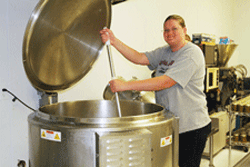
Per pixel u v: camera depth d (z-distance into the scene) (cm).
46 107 142
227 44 345
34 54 135
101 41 173
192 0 357
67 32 149
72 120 113
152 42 278
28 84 167
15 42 158
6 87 154
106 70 225
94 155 108
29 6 164
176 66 155
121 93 191
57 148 114
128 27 244
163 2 292
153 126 115
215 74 322
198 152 171
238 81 401
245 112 282
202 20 389
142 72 267
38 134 120
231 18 497
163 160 123
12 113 158
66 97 192
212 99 329
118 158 105
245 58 497
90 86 211
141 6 258
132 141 106
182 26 164
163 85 151
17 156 163
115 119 112
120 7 232
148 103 155
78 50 164
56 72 157
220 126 312
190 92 164
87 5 146
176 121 131
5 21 151
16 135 162
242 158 323
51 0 124
